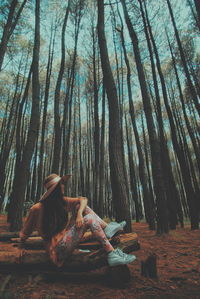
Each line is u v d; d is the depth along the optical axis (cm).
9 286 164
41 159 919
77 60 1239
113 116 389
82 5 951
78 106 1466
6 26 503
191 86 643
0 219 921
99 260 178
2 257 188
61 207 196
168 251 306
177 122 1159
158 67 688
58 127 670
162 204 483
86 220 187
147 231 598
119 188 353
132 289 164
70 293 155
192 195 644
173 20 724
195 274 199
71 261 182
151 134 520
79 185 1972
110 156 372
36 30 607
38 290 158
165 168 655
